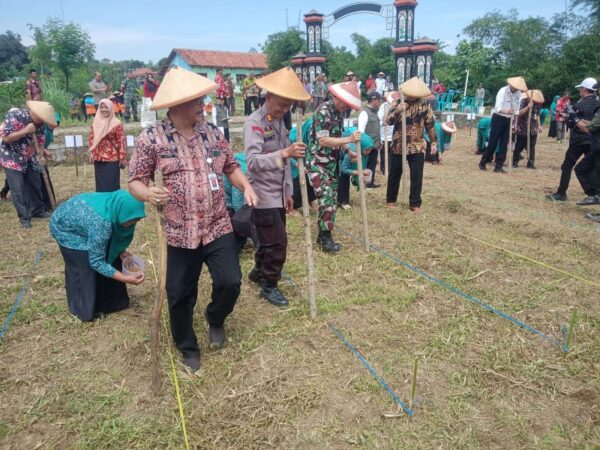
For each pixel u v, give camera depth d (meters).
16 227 7.05
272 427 3.02
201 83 3.00
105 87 17.20
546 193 9.02
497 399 3.26
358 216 7.40
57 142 13.83
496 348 3.80
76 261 4.14
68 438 2.97
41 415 3.15
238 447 2.87
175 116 3.07
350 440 2.91
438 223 7.02
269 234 4.32
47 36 23.78
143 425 3.04
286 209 4.49
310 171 5.67
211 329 3.81
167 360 3.67
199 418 3.10
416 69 23.27
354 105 5.19
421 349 3.81
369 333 4.05
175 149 3.07
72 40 23.88
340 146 5.51
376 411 3.15
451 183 10.02
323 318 4.29
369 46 41.03
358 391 3.32
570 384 3.40
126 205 3.85
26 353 3.84
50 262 5.73
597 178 7.79
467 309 4.43
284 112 4.12
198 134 3.17
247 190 3.37
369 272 5.30
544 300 4.57
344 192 7.78
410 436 2.95
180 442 2.92
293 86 3.89
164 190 2.90
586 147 7.98
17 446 2.91
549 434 2.96
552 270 5.25
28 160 6.96
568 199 8.56
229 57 50.62
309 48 25.67
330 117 5.38
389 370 3.54
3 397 3.33
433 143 7.61
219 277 3.34
